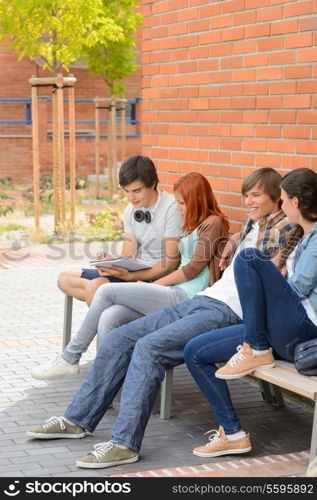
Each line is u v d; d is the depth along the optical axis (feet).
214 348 17.94
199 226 21.47
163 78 27.99
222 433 17.95
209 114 25.68
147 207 22.99
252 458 17.79
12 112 86.02
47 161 83.87
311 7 21.39
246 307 17.25
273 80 22.85
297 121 22.08
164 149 28.19
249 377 23.88
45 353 26.20
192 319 18.85
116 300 20.85
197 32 26.03
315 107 21.44
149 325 19.26
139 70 93.76
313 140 21.58
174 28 27.20
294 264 18.03
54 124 50.96
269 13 22.84
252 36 23.56
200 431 19.66
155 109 28.58
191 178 21.56
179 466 17.35
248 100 23.88
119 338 18.99
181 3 26.73
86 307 33.81
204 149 26.03
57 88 50.06
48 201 66.08
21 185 80.02
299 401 21.88
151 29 28.48
